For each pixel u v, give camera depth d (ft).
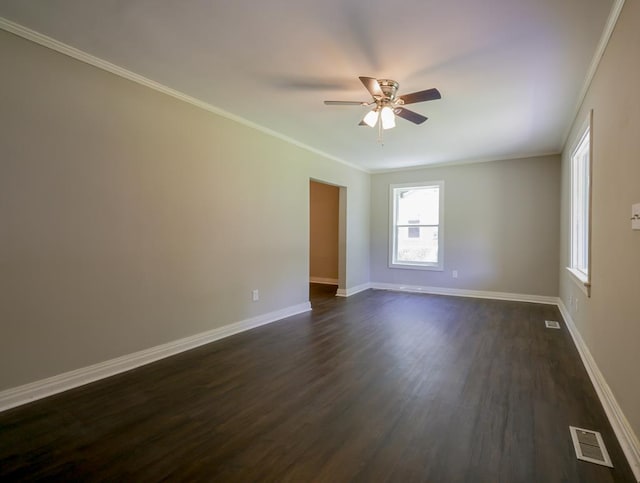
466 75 9.41
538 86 10.08
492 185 19.84
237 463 5.80
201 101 11.44
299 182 16.47
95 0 6.53
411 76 9.48
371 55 8.45
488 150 17.79
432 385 8.72
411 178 22.22
